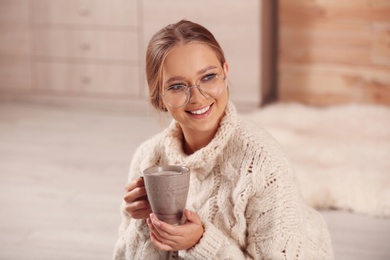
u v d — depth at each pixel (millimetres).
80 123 4164
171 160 1458
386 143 3473
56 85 4562
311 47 4273
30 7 4492
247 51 4191
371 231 2564
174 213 1290
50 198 2943
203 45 1345
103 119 4258
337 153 3289
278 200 1373
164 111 1449
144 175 1278
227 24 4188
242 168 1402
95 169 3316
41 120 4230
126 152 3586
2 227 2641
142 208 1407
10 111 4430
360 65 4219
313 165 3125
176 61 1333
